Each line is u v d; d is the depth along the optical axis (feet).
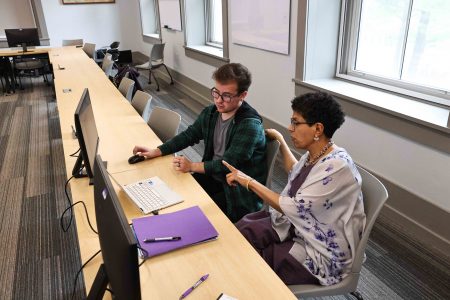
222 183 6.13
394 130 7.42
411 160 7.32
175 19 19.52
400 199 7.72
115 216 2.45
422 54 7.88
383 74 8.89
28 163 11.32
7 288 6.48
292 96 10.68
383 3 8.49
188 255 3.87
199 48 17.70
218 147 6.13
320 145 4.26
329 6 9.29
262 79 12.14
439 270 6.60
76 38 26.55
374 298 6.03
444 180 6.77
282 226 4.73
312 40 9.51
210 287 3.43
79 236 4.27
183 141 6.53
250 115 5.62
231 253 3.91
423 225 7.34
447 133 6.35
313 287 4.16
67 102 10.23
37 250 7.39
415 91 8.00
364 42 9.26
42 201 9.16
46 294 6.31
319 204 4.02
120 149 6.82
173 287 3.43
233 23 13.19
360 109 8.14
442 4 7.22
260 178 5.81
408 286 6.26
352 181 3.98
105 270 3.12
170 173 5.78
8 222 8.33
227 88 5.38
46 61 21.34
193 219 4.41
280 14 10.41
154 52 20.24
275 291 3.37
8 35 19.88
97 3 26.35
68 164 6.18
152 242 3.99
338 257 4.14
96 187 3.13
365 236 3.98
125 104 9.95
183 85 20.13
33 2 24.67
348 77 9.62
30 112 16.61
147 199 4.91
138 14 27.22
